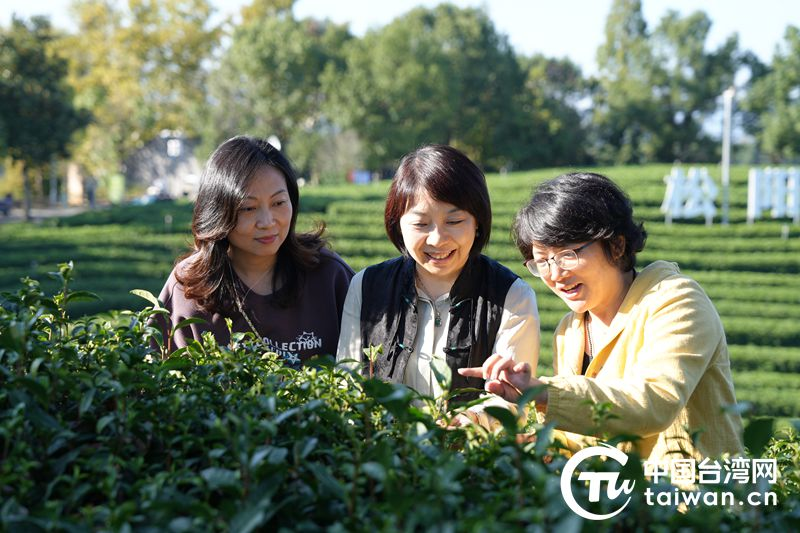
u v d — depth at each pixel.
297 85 53.69
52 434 1.93
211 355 2.53
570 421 2.45
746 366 17.77
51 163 45.78
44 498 1.75
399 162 3.30
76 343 2.50
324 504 1.77
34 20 40.47
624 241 2.84
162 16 60.22
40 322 2.48
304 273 3.81
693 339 2.67
